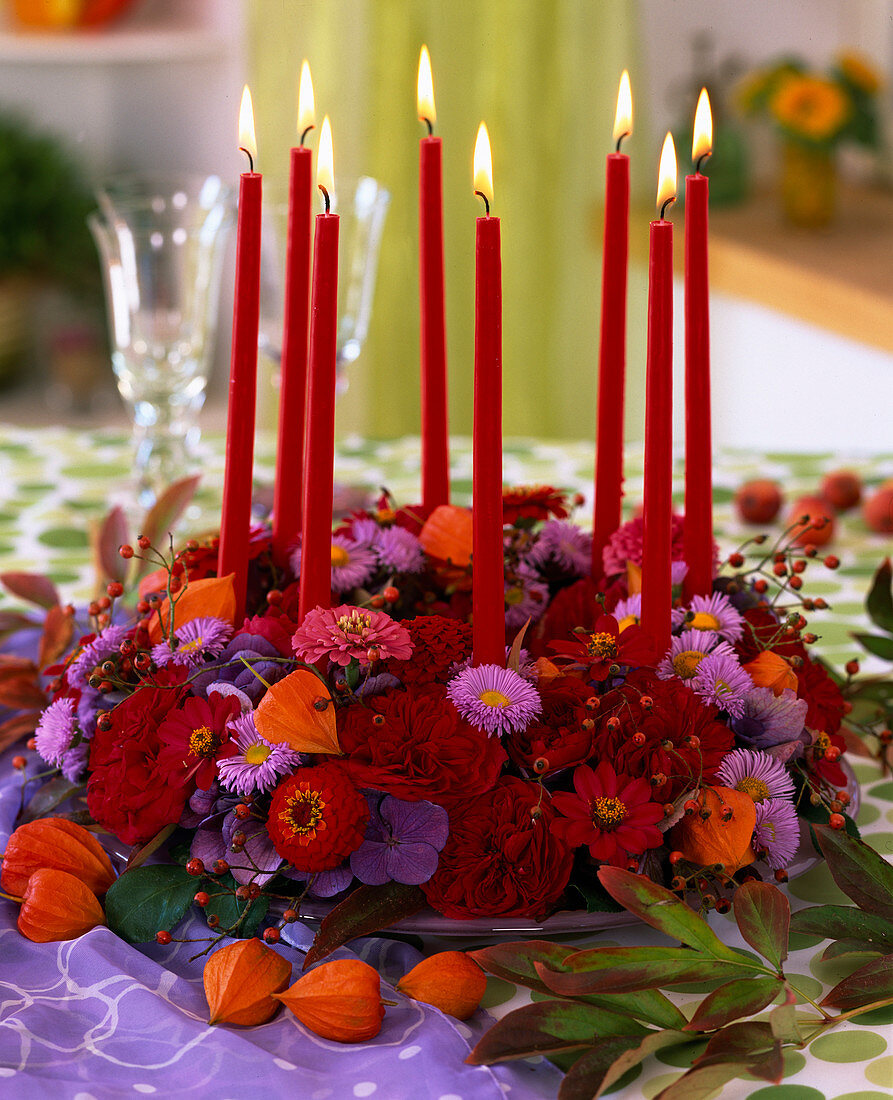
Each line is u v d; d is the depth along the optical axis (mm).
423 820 1383
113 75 4965
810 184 4621
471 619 1536
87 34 4684
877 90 4570
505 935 1407
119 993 1369
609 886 1349
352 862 1385
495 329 1396
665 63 5141
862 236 4629
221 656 1450
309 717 1392
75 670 1475
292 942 1414
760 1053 1308
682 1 5043
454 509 1554
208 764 1405
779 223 4812
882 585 1656
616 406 1561
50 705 1535
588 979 1327
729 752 1425
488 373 1399
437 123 4535
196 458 2484
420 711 1398
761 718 1440
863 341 3945
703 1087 1288
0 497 2270
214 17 4828
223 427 4934
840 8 5195
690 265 1467
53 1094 1305
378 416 4777
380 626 1419
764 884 1375
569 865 1383
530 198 4699
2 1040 1337
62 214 4672
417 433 4824
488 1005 1404
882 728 1650
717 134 4918
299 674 1399
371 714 1400
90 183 4930
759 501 2074
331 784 1375
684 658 1456
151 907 1411
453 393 4773
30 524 2135
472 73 4512
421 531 1578
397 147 4516
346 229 1992
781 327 4660
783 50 5223
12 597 1909
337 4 4297
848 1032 1378
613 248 1532
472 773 1386
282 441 1559
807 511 2006
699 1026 1320
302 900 1404
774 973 1347
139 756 1420
